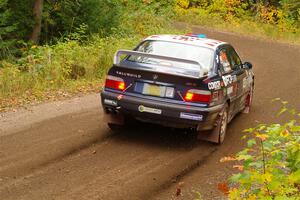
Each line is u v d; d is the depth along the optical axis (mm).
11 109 9391
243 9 37281
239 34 31078
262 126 4348
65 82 12039
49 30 19266
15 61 15289
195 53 7820
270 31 32500
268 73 17172
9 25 17312
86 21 19109
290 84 15031
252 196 4000
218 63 7812
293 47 27250
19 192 5414
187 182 6051
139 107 7223
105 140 7586
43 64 12633
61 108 9664
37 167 6223
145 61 7551
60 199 5273
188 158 7023
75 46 14688
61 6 18891
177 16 33812
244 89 9484
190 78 6957
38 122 8453
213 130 7641
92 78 13094
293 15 36094
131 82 7309
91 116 9102
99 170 6246
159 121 7309
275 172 3877
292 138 4289
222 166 6750
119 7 20875
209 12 36375
